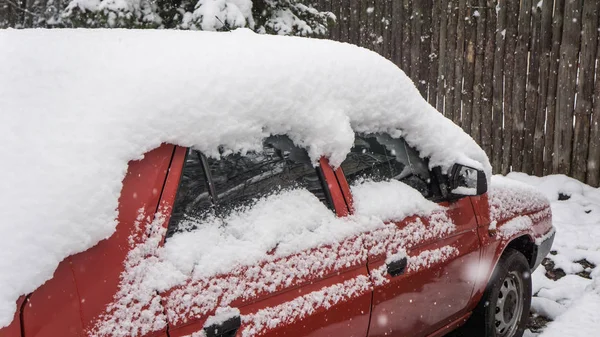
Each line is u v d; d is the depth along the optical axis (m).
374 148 3.06
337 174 2.76
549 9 7.73
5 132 1.99
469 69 8.59
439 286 3.21
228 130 2.30
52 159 1.89
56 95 2.10
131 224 1.97
